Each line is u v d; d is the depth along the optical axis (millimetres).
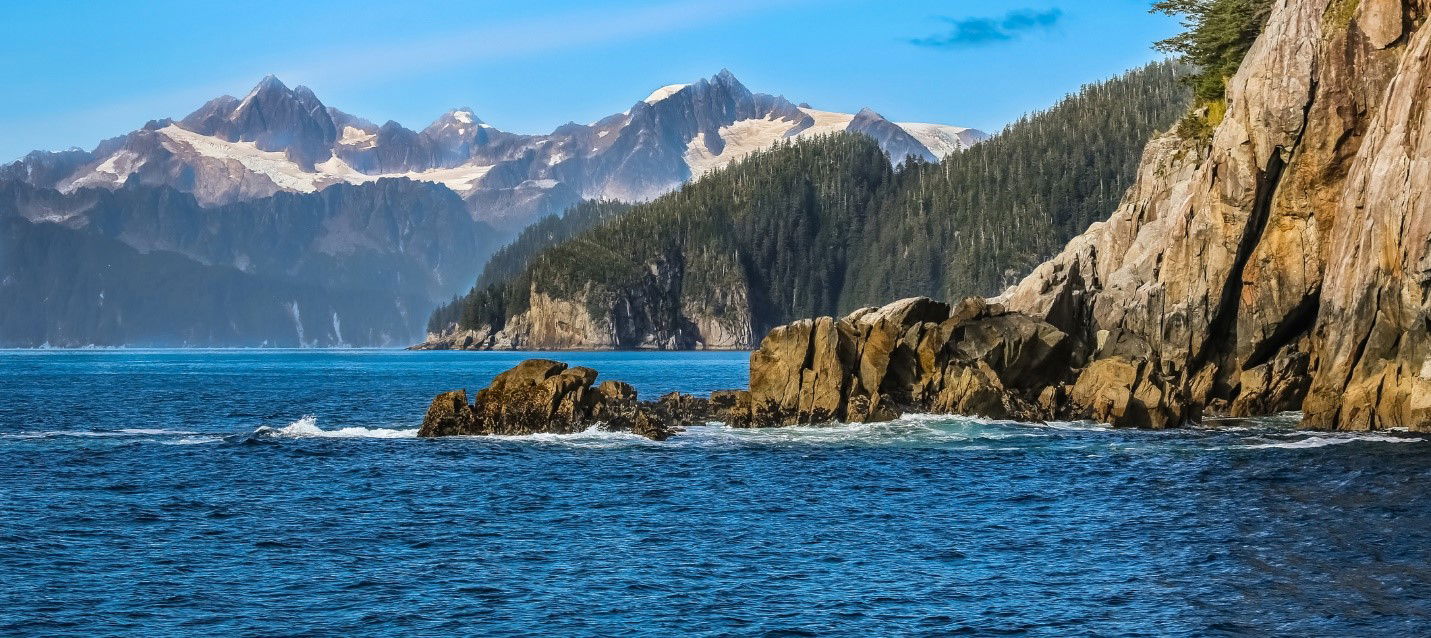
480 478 60219
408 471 62719
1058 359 87312
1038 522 47750
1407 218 72000
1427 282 70500
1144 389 80188
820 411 80750
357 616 34875
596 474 61344
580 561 41625
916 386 84938
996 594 36781
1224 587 36688
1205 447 68375
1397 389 72125
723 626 33906
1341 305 77812
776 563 41188
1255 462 61594
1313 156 84375
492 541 45062
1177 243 91000
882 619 34406
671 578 39188
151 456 69812
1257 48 89750
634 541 44938
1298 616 33531
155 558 42094
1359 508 47969
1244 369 88688
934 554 42344
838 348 82938
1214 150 89625
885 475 60469
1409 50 75938
